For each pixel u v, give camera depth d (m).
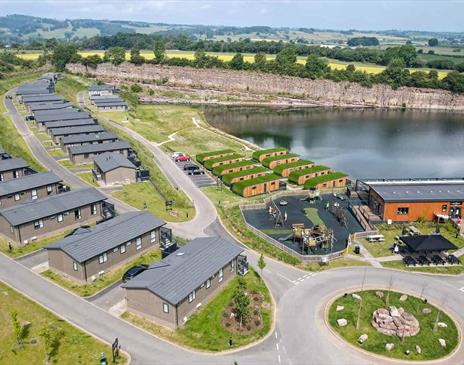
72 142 116.25
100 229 65.62
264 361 48.00
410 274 67.62
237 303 54.34
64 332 50.19
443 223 86.56
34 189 82.69
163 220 77.12
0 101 167.88
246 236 79.38
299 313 56.91
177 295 52.00
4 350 46.28
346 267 69.44
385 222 87.19
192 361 47.38
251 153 140.50
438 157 148.50
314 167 117.88
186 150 141.62
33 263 64.75
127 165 99.06
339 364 48.00
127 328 52.00
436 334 53.38
